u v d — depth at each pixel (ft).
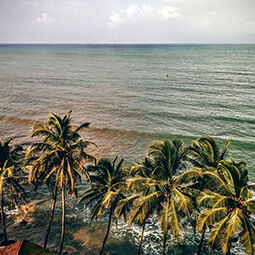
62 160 49.32
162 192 44.01
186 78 293.43
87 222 69.72
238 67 390.01
